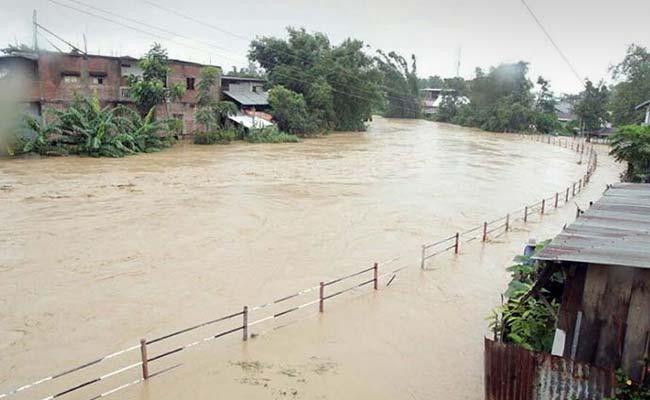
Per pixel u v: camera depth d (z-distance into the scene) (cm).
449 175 2886
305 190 2281
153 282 1149
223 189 2239
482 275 1264
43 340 886
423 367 830
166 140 3775
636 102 5081
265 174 2683
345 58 5928
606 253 555
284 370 811
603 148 5128
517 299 789
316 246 1457
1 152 2945
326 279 1204
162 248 1391
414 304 1077
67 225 1594
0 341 880
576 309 594
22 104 3206
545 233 1692
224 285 1144
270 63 5794
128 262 1275
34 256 1305
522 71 7719
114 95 3800
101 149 3153
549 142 5550
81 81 3612
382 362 844
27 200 1916
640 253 551
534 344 689
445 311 1045
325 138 5134
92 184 2253
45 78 3422
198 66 4253
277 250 1408
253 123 4447
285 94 4972
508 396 621
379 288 1161
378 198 2164
